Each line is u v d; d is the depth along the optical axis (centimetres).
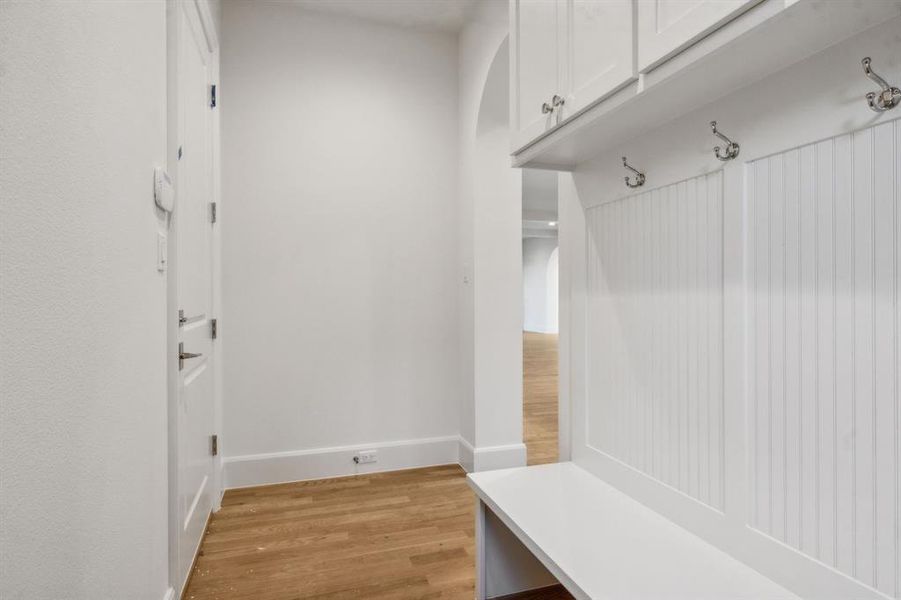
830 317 83
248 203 269
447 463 303
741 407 100
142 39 117
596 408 149
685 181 114
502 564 152
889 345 75
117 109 100
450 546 202
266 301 272
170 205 140
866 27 76
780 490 92
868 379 78
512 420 288
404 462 294
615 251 140
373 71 291
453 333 307
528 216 883
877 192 76
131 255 109
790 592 90
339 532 213
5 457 61
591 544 108
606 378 144
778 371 93
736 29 74
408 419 298
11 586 62
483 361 283
